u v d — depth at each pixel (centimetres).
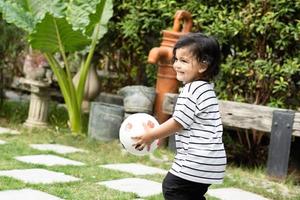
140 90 761
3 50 891
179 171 355
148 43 884
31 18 748
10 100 1048
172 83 768
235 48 745
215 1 766
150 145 373
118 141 775
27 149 680
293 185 618
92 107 795
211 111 357
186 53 364
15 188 488
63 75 793
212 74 370
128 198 488
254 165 733
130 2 850
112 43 940
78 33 748
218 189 571
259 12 708
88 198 476
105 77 1042
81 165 621
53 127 850
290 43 699
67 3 770
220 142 359
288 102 720
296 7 689
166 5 797
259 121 654
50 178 539
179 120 355
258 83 722
